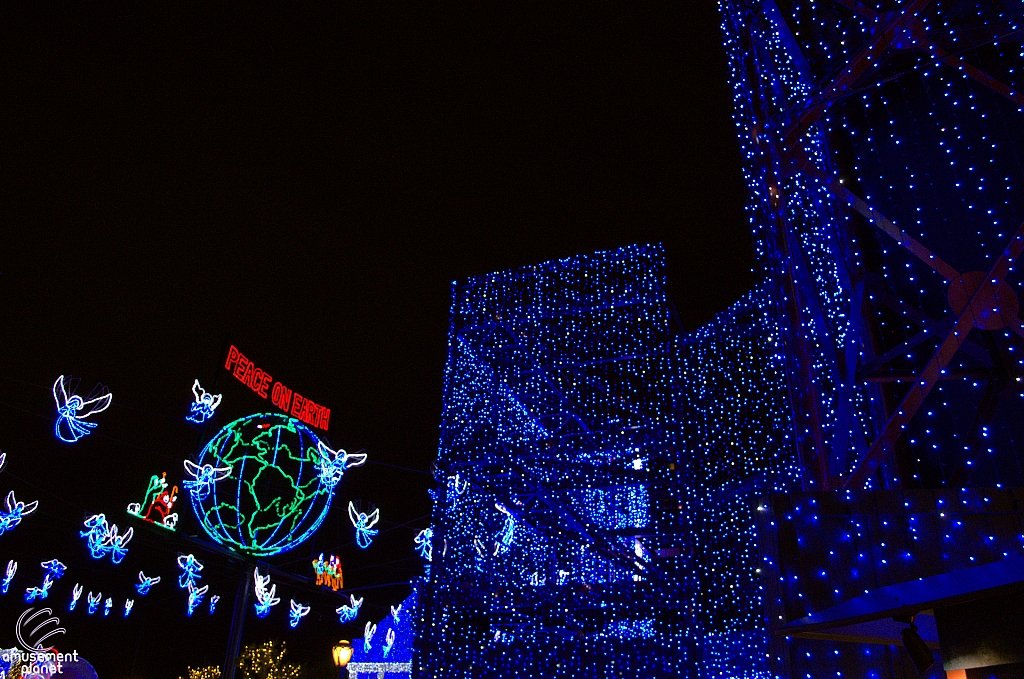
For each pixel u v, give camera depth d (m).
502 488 21.06
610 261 22.23
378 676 25.88
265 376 18.38
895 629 5.46
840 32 10.73
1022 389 8.32
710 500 18.98
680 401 20.09
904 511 6.73
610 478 20.33
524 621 19.81
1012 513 6.56
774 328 8.94
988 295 7.61
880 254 10.30
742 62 10.28
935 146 10.20
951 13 9.48
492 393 22.00
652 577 19.09
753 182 9.64
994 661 4.04
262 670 26.61
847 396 8.56
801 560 6.69
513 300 22.77
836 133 11.21
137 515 14.50
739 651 17.47
